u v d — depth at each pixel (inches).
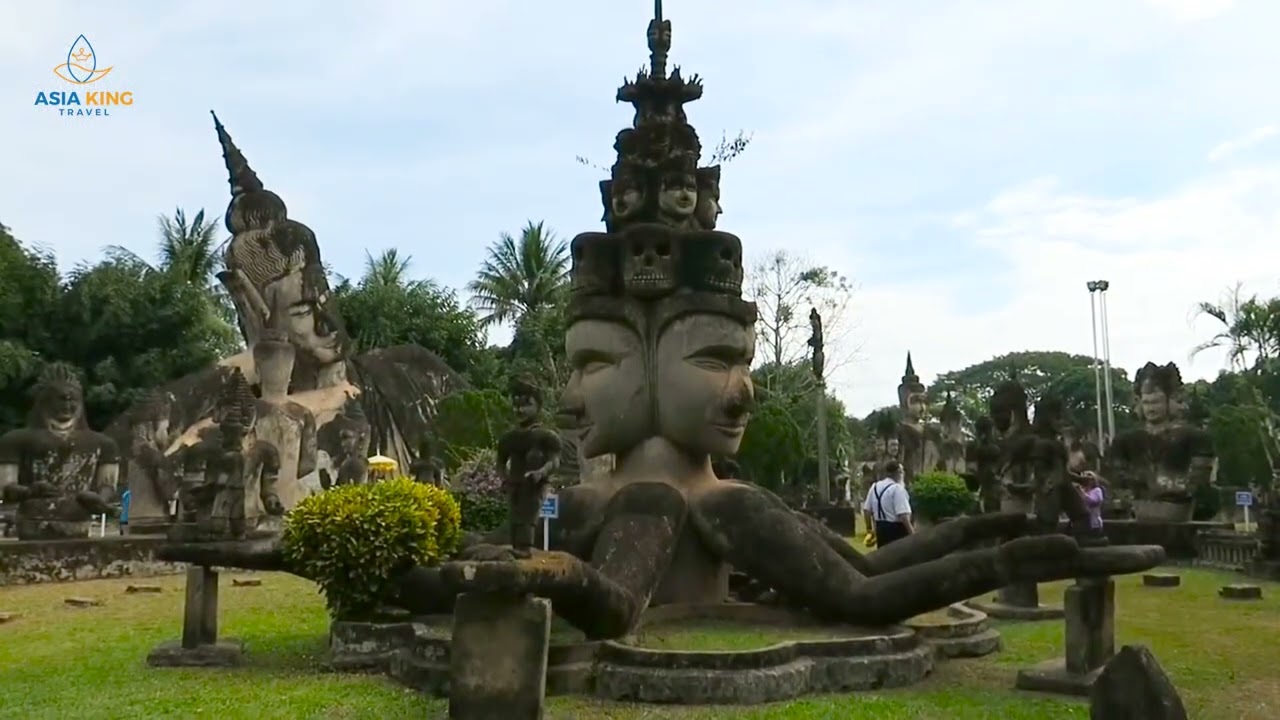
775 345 1584.6
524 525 278.2
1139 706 197.5
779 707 276.1
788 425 1178.6
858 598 333.4
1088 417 2271.2
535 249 1827.0
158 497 916.0
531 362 1545.3
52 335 1403.8
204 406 991.0
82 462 713.0
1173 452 789.2
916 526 983.6
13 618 476.4
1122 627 429.7
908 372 1332.4
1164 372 816.9
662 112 435.8
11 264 1389.0
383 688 308.3
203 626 359.9
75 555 658.8
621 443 388.8
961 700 288.2
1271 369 1300.4
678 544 367.6
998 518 388.8
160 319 1433.3
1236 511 852.6
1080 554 303.6
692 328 385.1
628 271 388.5
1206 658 357.4
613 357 389.7
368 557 352.5
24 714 276.2
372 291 1737.2
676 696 281.7
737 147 1031.0
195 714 275.4
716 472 498.9
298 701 290.4
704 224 421.1
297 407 917.8
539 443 281.1
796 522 360.8
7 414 1320.1
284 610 495.8
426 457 906.7
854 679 305.0
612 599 304.2
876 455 1283.2
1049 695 296.4
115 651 382.0
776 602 387.5
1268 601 522.0
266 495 787.4
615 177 414.6
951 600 323.9
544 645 263.4
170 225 1680.6
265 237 1016.2
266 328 1002.7
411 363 1198.9
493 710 260.2
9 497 689.0
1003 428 589.0
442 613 362.0
